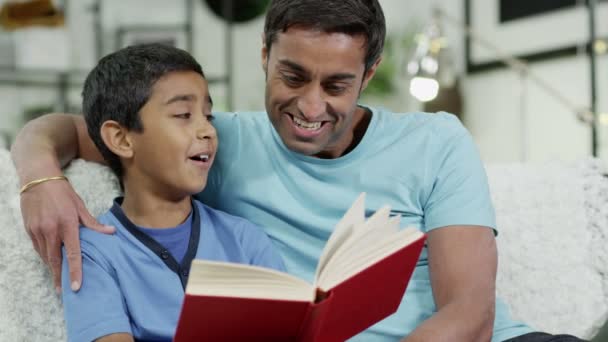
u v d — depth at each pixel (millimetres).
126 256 1052
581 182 1365
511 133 3586
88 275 1010
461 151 1165
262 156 1218
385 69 4516
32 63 3861
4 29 3799
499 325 1143
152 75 1059
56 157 1145
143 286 1044
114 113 1084
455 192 1129
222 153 1237
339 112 1057
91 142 1265
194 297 716
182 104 1062
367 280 810
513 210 1365
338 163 1179
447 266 1058
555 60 3314
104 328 972
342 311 816
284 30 1029
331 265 798
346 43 1019
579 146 3172
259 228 1189
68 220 1025
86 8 4121
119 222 1080
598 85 3037
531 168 1419
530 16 3447
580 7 3137
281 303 752
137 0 4312
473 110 3850
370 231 836
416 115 1237
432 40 3021
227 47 4488
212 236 1122
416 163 1170
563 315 1293
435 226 1116
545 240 1336
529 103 3480
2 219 1146
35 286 1128
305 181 1187
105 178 1236
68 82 3932
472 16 3854
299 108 1043
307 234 1191
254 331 784
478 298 1008
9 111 3801
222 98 4574
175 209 1104
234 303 735
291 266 1189
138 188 1098
